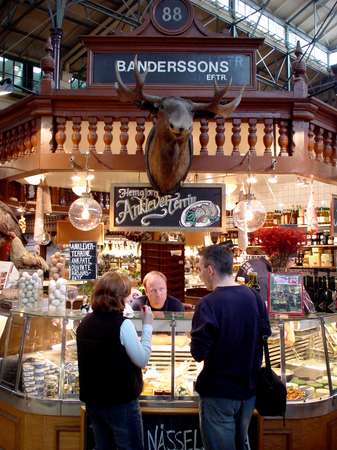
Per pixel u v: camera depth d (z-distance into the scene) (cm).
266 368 250
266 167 434
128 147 544
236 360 238
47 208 530
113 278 258
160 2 451
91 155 432
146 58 445
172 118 321
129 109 435
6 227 483
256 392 247
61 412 316
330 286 574
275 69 1505
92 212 428
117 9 1180
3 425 340
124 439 245
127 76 444
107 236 915
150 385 319
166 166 380
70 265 379
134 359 245
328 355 337
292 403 316
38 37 1281
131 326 250
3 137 504
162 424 301
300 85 436
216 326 235
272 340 332
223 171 431
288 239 366
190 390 314
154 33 449
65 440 315
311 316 329
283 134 442
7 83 560
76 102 434
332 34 1451
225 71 444
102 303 253
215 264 251
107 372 244
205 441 242
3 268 430
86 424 302
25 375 330
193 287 812
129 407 248
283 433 316
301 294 329
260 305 251
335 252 737
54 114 437
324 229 746
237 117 438
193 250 888
